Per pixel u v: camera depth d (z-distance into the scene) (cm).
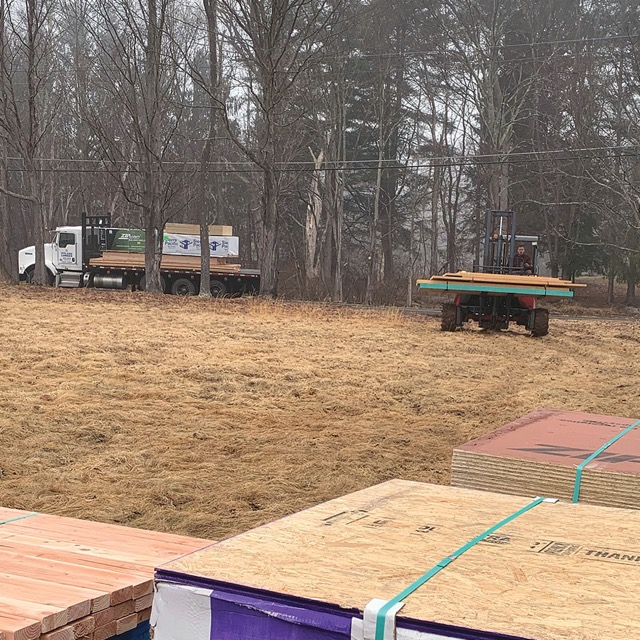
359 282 5328
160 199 3594
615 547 266
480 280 2259
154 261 3588
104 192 5384
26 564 327
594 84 4444
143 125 4444
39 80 3650
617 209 4494
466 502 328
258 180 5156
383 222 5869
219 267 3912
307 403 1201
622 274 4594
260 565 248
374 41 4894
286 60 4056
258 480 797
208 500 738
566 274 4922
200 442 950
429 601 221
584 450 470
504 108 4916
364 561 251
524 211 5134
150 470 832
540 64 4750
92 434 967
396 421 1102
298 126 4794
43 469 823
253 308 2612
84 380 1289
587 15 4816
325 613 223
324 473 828
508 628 205
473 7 4459
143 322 2148
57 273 3978
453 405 1223
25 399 1132
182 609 243
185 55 3541
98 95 5288
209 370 1411
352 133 5603
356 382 1371
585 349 2052
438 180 5503
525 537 277
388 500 330
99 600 291
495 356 1819
